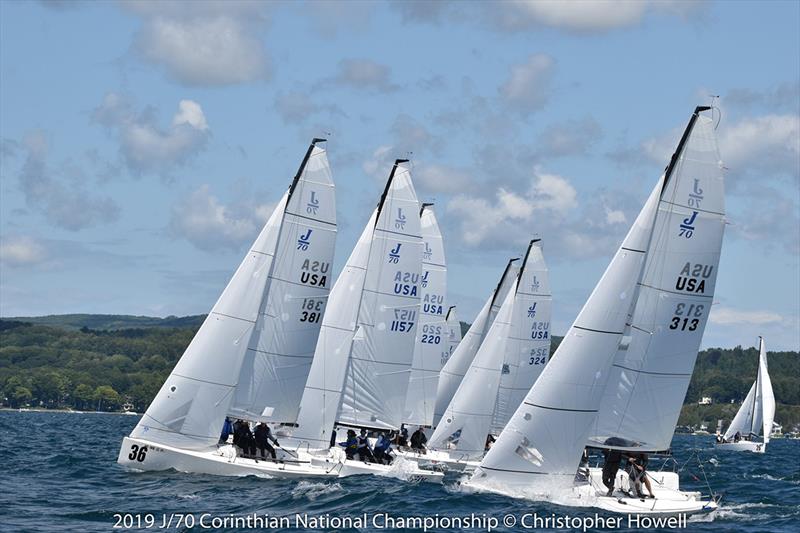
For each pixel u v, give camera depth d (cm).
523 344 11575
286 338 9281
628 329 7444
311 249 9325
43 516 6700
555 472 7494
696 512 7438
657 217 7400
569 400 7425
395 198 10412
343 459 9381
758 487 11238
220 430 8875
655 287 7400
